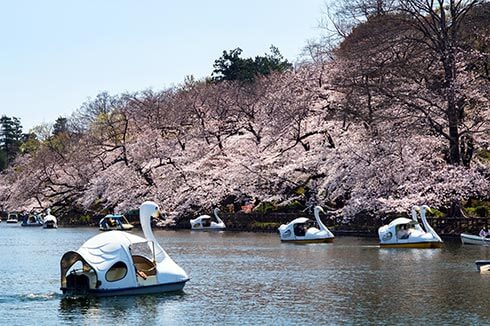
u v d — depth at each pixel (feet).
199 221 252.62
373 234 198.18
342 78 203.00
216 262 138.72
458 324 79.15
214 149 282.56
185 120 298.15
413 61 190.08
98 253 98.07
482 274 114.11
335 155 212.23
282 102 245.65
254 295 98.89
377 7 195.72
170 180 282.77
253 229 241.14
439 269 120.78
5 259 156.46
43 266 141.69
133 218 296.92
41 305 93.40
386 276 114.21
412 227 163.73
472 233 174.40
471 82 186.29
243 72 427.33
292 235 183.73
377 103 196.65
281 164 245.24
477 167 187.32
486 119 183.11
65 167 340.59
